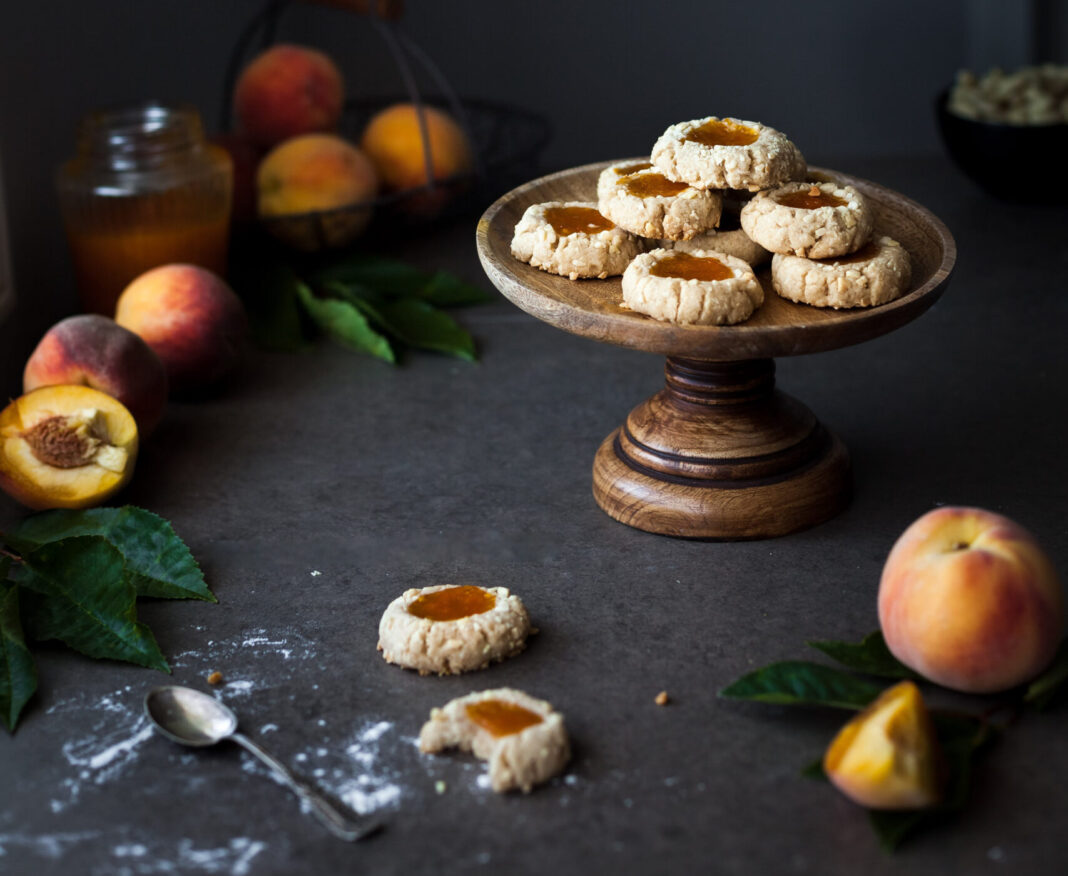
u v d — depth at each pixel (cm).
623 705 101
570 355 133
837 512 113
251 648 106
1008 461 118
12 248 138
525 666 104
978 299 138
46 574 106
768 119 189
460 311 140
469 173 148
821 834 95
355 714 101
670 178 112
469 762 99
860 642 103
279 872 94
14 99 138
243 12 169
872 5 182
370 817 96
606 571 110
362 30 178
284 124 149
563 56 183
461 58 182
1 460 114
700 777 98
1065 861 94
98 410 116
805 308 109
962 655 98
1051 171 147
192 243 135
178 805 97
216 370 127
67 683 104
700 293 106
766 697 99
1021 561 98
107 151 132
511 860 94
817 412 124
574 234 112
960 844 94
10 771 99
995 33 182
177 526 115
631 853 94
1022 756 98
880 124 190
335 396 128
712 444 112
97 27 149
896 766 94
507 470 119
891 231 115
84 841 96
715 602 108
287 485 118
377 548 112
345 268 140
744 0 181
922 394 125
